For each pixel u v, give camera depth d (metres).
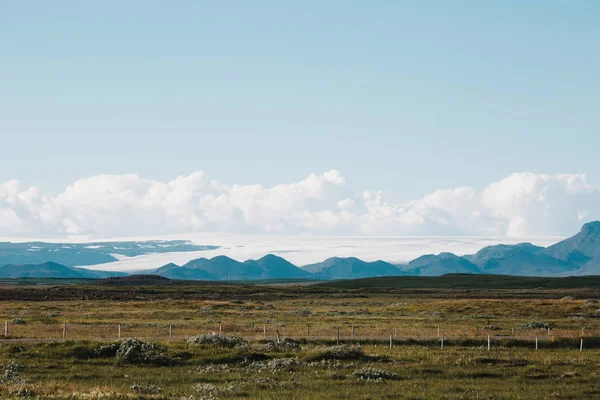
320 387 39.00
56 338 59.69
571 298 155.75
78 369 43.62
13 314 100.81
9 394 32.88
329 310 121.06
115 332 66.62
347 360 49.34
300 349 54.00
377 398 35.66
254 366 46.09
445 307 117.38
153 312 108.31
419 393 37.44
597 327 82.50
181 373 43.12
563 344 63.38
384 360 49.81
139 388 36.12
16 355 47.41
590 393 38.50
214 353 49.75
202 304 135.62
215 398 34.19
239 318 96.19
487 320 93.00
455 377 43.69
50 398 32.22
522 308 114.19
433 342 62.16
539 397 37.06
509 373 45.22
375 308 129.12
